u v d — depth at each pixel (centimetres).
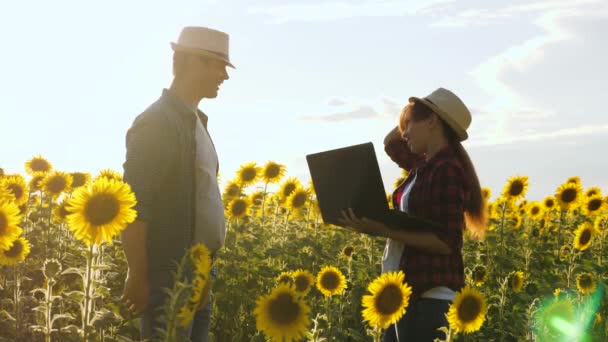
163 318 305
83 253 392
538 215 1230
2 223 420
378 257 880
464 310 393
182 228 429
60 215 934
